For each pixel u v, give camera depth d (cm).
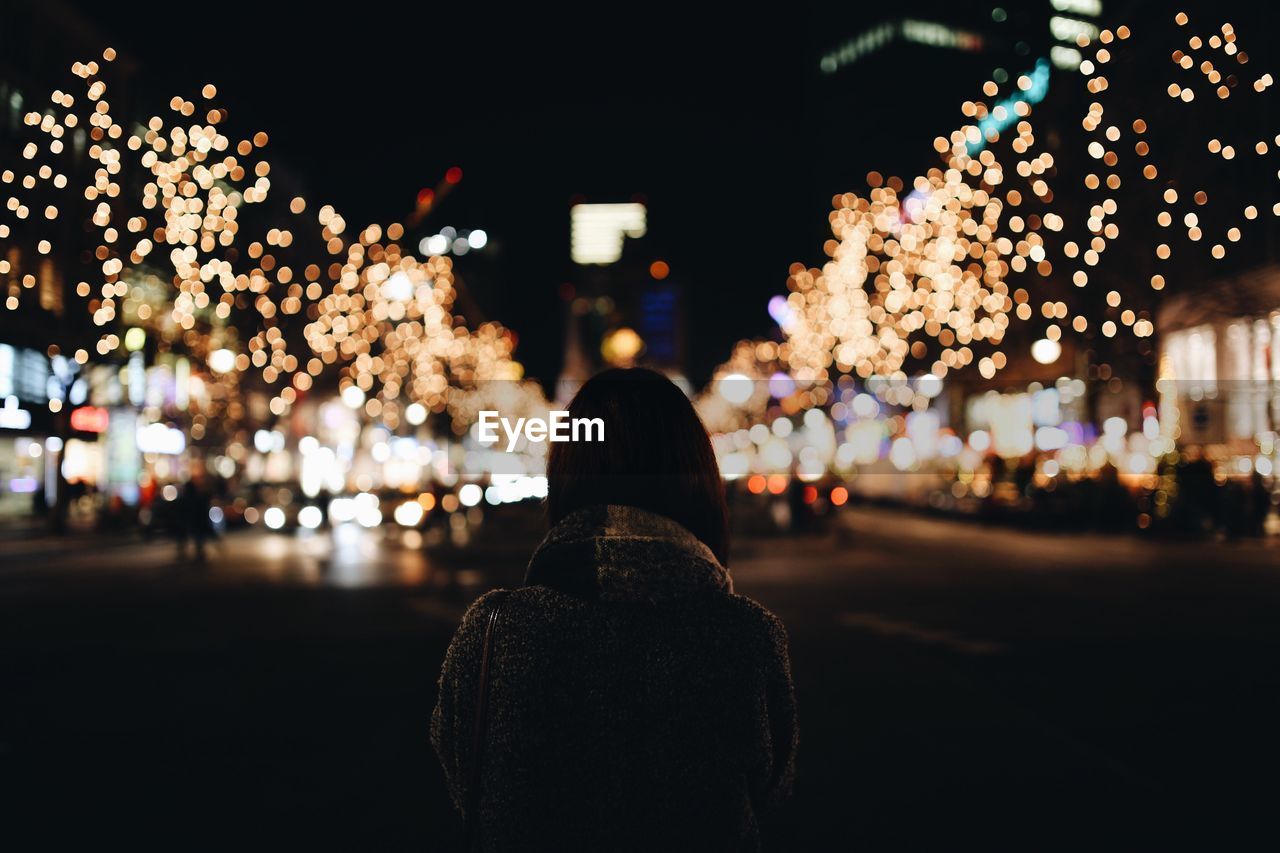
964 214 3756
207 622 1375
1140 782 628
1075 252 3312
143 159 3127
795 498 3103
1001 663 1034
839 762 679
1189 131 3081
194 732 771
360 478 5569
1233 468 3466
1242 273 3125
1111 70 3444
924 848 518
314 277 5459
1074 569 2092
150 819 571
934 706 841
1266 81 2583
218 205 3272
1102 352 3688
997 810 577
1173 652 1098
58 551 2702
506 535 3197
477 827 178
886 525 3997
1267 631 1250
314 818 573
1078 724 778
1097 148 3039
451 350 5491
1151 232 3297
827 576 1952
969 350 4341
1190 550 2597
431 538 3238
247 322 4753
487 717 176
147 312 3788
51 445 3588
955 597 1608
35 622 1388
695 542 188
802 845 525
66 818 573
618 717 172
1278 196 2869
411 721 805
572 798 171
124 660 1084
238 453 4988
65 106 3125
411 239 7531
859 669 1003
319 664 1055
